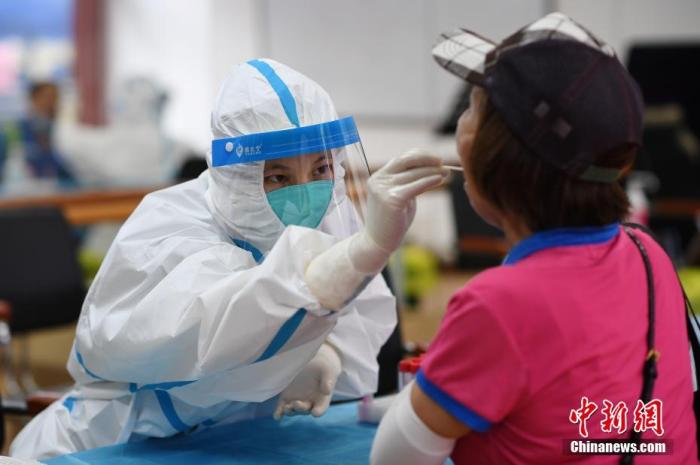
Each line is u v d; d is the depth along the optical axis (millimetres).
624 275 1351
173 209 1951
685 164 6520
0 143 7762
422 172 1437
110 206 5750
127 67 10281
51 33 10039
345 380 2004
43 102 7887
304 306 1526
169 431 1962
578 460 1293
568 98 1250
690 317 1560
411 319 6945
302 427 2023
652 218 6562
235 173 1817
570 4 8773
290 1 9812
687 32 8750
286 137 1772
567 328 1267
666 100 7207
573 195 1293
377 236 1462
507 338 1243
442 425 1285
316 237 1591
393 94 9531
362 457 1808
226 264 1770
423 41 9281
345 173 1895
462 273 8852
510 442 1308
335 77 9789
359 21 9594
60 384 5520
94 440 2033
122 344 1753
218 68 10133
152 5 10211
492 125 1304
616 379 1303
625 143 1273
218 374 1743
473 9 9094
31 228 4383
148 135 8352
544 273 1288
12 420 2703
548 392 1273
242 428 2021
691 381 1471
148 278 1822
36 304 4312
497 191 1323
